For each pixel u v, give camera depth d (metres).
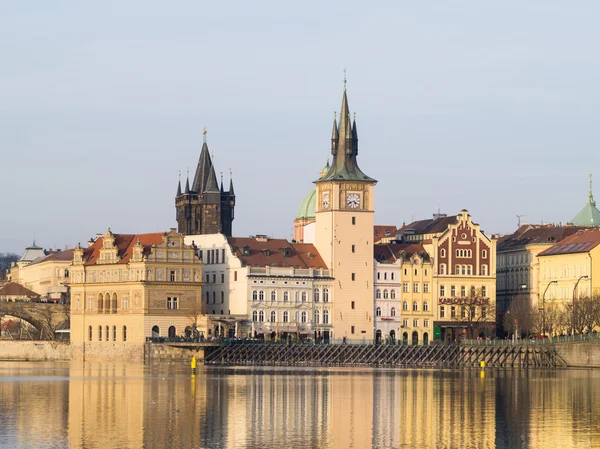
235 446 163.38
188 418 187.38
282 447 163.38
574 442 170.25
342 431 177.50
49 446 160.50
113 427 176.62
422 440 170.50
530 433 177.62
